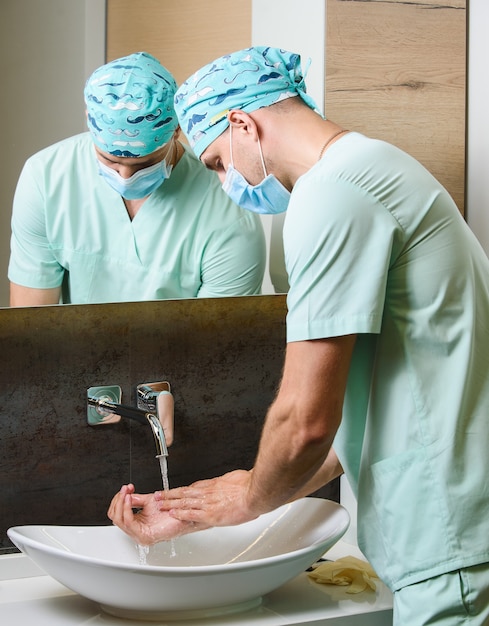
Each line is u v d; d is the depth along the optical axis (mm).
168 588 1416
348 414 1503
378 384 1441
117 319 1837
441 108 2070
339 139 1436
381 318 1351
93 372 1832
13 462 1803
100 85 1662
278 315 1977
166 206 1824
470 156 2109
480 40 2092
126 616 1532
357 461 1530
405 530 1419
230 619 1525
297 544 1696
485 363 1452
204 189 1853
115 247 1807
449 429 1391
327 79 1984
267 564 1430
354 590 1664
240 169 1530
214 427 1946
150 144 1696
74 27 1724
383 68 2018
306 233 1335
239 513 1559
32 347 1788
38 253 1763
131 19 1760
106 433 1858
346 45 1987
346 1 1974
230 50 1863
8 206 1727
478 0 2082
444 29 2053
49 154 1739
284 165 1490
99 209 1782
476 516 1394
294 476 1405
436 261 1385
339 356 1342
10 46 1694
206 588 1430
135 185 1756
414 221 1371
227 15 1852
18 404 1793
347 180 1343
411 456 1406
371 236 1338
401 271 1387
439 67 2059
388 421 1431
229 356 1940
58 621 1527
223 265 1898
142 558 1720
